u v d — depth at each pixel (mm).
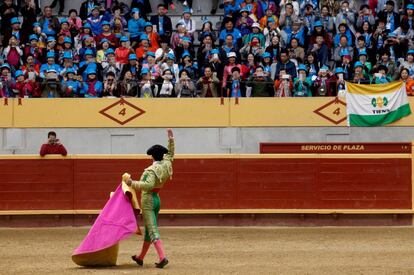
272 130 47562
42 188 40250
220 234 37062
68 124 47719
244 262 27469
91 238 26047
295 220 40250
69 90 47781
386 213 40156
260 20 51969
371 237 35594
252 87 47906
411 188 40219
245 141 47656
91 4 53312
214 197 40219
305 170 40250
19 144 47656
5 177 40250
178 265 26625
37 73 48875
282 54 48312
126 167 40312
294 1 52438
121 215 26266
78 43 50688
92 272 24812
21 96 48031
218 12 55906
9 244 33781
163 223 40219
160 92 48000
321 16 51688
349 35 50281
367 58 49438
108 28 50844
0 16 52375
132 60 48375
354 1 55031
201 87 48125
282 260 28031
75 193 40312
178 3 56062
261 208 40156
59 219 40344
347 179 40250
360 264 26844
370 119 47188
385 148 44438
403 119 47281
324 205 40188
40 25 51906
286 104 47469
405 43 49781
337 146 44625
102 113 47750
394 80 48344
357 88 47312
